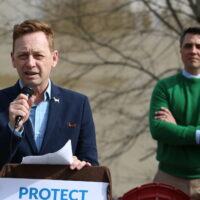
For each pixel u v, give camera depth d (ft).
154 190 18.35
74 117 16.49
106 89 47.83
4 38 38.83
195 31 23.15
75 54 48.39
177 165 23.02
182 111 23.12
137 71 48.62
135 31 48.26
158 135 23.03
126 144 46.65
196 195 22.80
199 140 22.50
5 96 16.35
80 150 16.56
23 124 15.89
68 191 14.66
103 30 48.39
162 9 46.93
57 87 16.87
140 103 47.70
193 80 23.27
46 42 15.83
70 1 47.44
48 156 14.60
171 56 48.14
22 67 15.66
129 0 47.88
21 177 14.75
